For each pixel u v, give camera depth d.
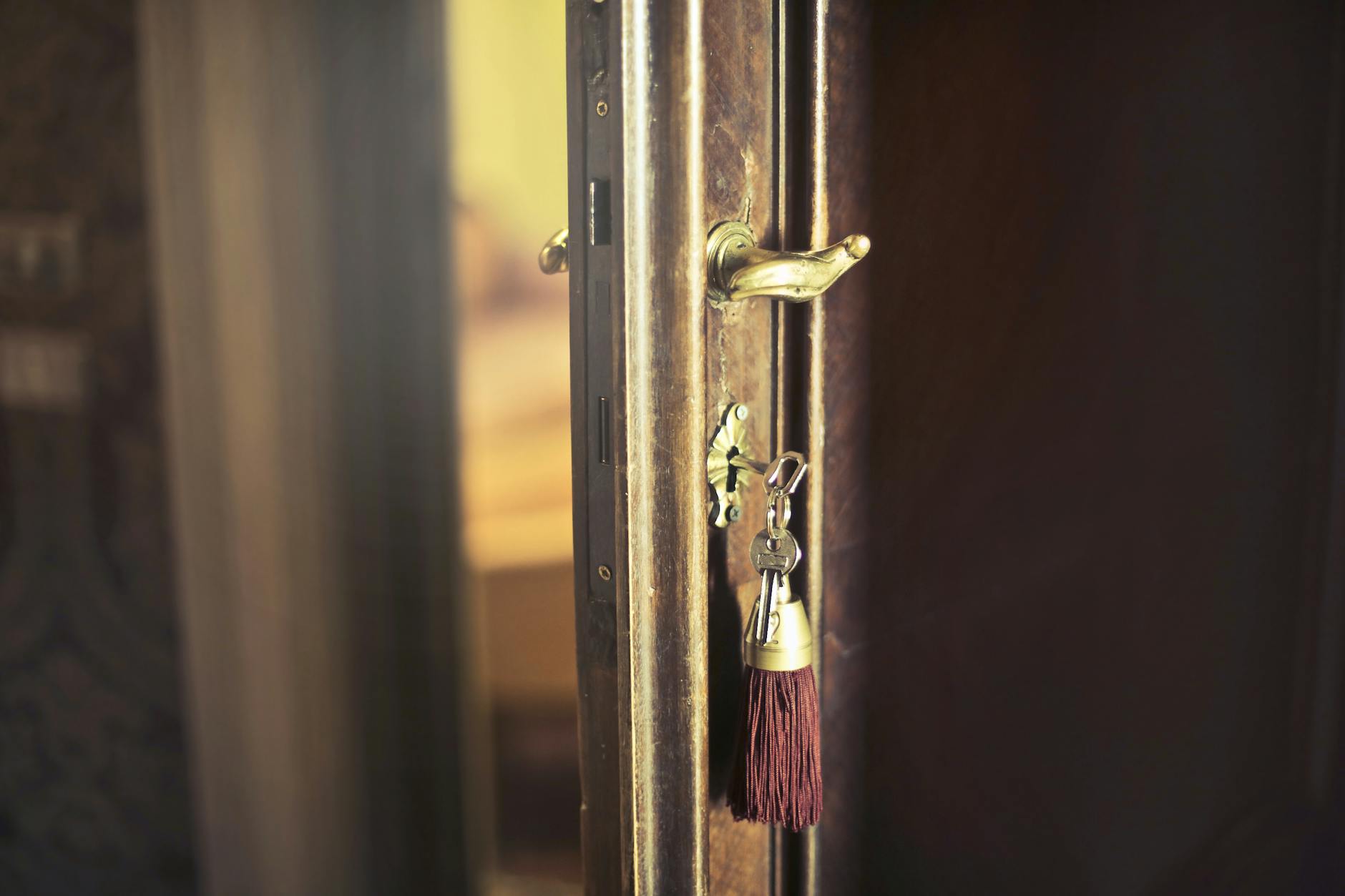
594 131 0.88
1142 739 1.23
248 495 1.69
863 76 0.96
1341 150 1.29
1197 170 1.19
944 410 1.06
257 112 1.56
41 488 1.86
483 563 1.73
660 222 0.86
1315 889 1.34
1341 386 1.30
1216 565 1.26
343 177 1.56
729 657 0.95
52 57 1.67
